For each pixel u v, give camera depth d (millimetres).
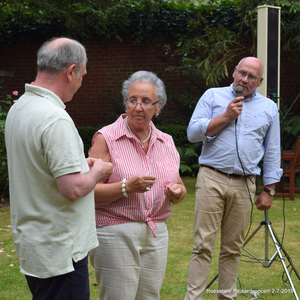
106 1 7344
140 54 9734
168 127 8883
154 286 2098
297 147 6555
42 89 1616
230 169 2752
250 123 2789
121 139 2053
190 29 9273
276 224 5195
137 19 9445
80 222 1676
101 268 2021
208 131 2764
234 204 2797
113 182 2008
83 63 1696
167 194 2059
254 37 7906
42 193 1610
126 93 2100
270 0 7566
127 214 1999
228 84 9406
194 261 2787
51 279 1678
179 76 9609
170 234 4723
